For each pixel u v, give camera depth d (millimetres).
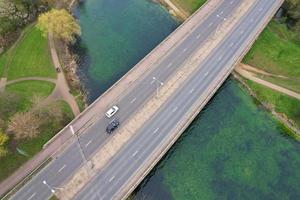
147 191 108625
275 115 127125
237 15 146750
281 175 114562
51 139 112000
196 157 115625
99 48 140250
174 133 113562
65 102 122875
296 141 122188
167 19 150500
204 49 135000
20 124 109062
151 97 121562
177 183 110688
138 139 112375
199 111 120938
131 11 152500
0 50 133125
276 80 135750
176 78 126500
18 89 125000
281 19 154625
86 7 152875
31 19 142750
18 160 109562
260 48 143500
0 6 135750
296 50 144875
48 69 130750
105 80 130875
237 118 125188
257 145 119875
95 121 116125
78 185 103875
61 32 131000
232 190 110750
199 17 145125
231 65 131125
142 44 142375
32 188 104062
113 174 105750
